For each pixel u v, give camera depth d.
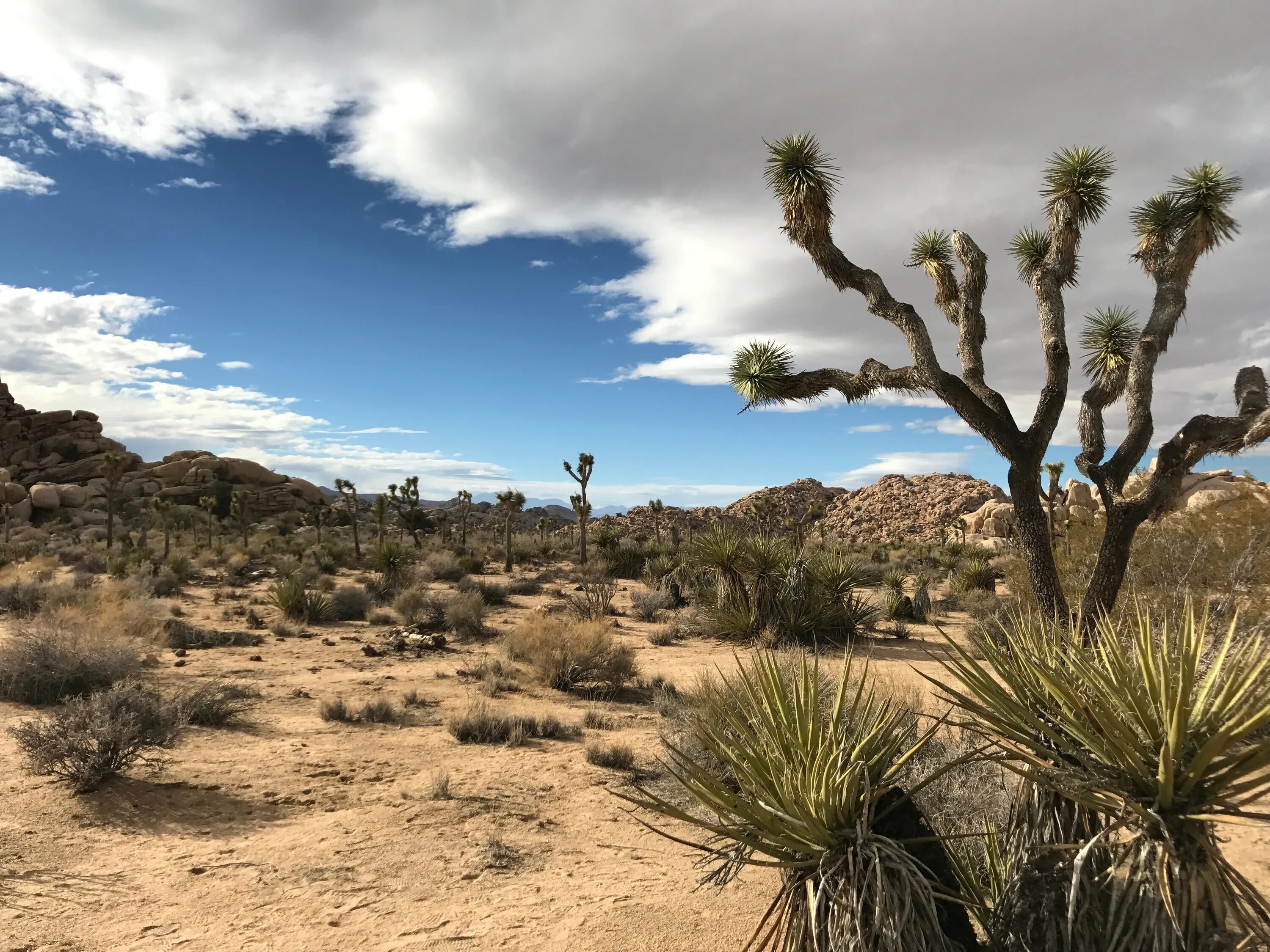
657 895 4.84
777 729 3.08
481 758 8.17
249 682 11.87
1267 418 7.22
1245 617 7.21
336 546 42.91
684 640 17.02
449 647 16.28
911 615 19.28
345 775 7.37
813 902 2.56
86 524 70.88
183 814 6.17
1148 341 8.21
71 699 8.57
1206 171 8.23
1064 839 2.76
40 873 4.94
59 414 91.50
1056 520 16.33
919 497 126.94
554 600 25.48
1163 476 7.73
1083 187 8.15
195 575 30.89
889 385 8.33
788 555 17.83
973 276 8.27
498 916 4.52
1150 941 2.34
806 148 8.59
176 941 4.15
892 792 2.87
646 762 8.05
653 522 90.81
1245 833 5.73
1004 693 2.89
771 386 8.91
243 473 89.62
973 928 3.05
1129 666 2.75
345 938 4.23
